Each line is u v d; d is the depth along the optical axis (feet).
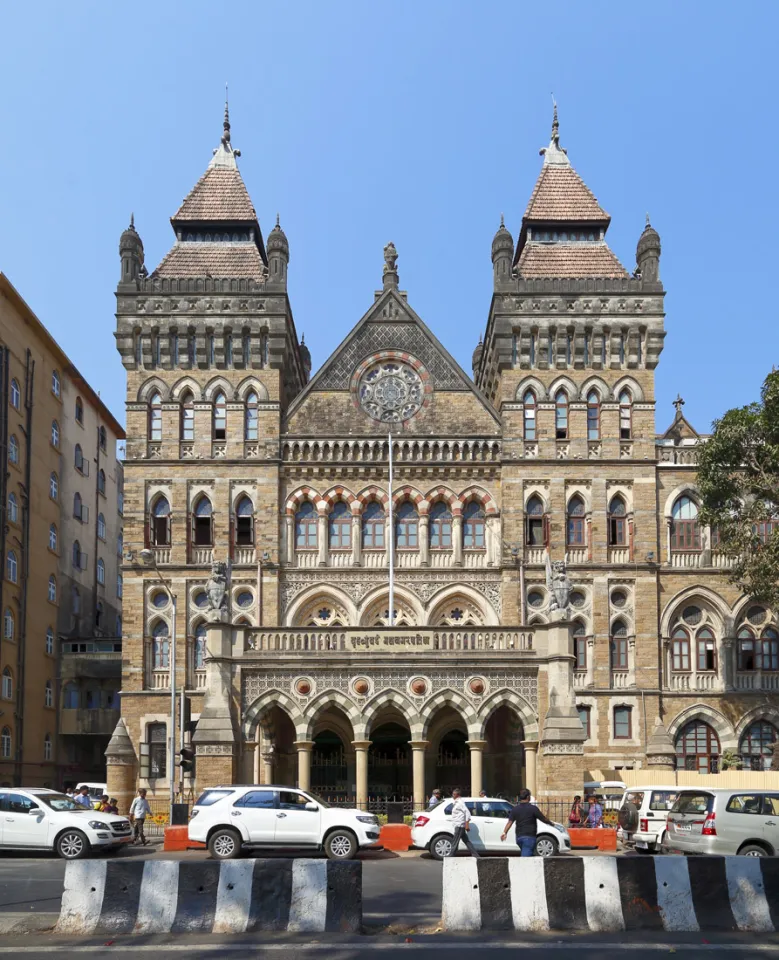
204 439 200.54
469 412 203.92
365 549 198.39
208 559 197.47
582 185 221.05
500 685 147.02
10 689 211.61
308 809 106.52
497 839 112.37
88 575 267.80
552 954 58.59
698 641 198.08
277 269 206.08
